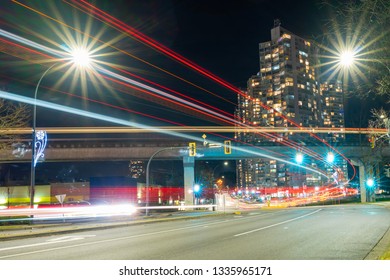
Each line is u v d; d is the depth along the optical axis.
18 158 61.19
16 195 57.62
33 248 14.03
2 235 18.41
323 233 17.12
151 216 37.28
